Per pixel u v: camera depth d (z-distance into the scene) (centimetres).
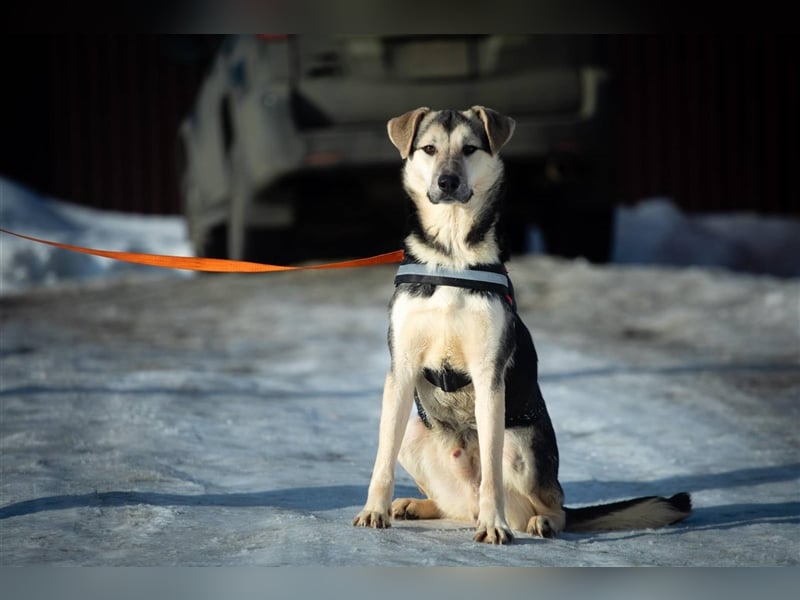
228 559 426
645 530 514
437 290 493
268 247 1291
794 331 1129
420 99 1166
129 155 2481
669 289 1313
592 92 1187
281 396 828
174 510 504
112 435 665
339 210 1328
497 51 1170
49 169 2478
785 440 710
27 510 502
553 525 500
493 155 522
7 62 2458
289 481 579
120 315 1223
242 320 1166
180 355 998
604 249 1415
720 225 2078
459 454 524
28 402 762
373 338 1067
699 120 2412
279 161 1165
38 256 1631
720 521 530
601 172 1248
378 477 496
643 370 936
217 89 1369
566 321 1166
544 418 521
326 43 1166
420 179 523
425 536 479
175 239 1991
